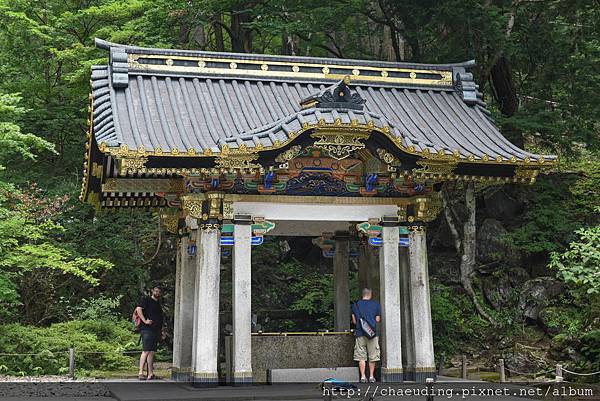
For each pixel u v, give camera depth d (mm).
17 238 20672
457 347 21656
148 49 15227
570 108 22844
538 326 21609
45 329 18859
